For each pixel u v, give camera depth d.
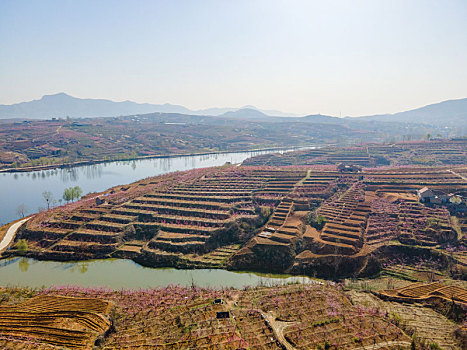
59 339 98.00
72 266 167.12
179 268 164.75
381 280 148.25
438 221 187.00
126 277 155.62
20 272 160.50
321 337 100.44
